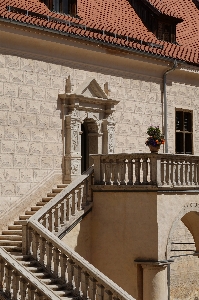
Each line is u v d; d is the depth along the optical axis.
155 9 27.20
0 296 15.98
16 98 21.14
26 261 17.89
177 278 26.59
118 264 20.45
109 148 24.23
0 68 20.70
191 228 23.25
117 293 16.38
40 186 21.70
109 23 25.34
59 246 17.52
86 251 20.70
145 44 25.70
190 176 21.30
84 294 17.03
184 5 31.81
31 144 21.53
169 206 20.33
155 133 20.77
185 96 28.05
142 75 25.98
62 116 22.59
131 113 25.44
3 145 20.67
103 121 24.17
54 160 22.27
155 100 26.55
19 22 20.58
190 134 28.36
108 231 20.66
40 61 21.95
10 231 19.97
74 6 23.97
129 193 20.34
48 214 19.20
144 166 20.20
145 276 20.00
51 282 17.33
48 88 22.19
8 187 20.72
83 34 22.86
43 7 22.75
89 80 23.36
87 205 20.77
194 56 28.16
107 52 24.08
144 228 20.03
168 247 20.16
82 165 24.28
